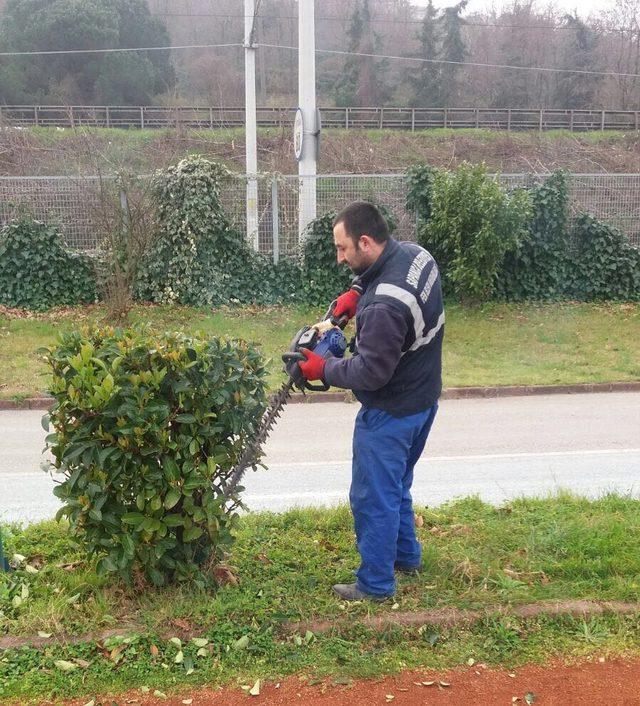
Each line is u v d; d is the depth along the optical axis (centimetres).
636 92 4469
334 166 3055
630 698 288
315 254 1354
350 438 752
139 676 295
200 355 324
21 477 620
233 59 4634
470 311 1341
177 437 327
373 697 287
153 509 320
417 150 3238
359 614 332
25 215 1305
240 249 1345
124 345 324
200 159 1313
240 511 496
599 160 3225
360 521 339
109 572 356
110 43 3966
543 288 1429
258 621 326
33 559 391
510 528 440
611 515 458
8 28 4009
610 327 1270
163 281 1324
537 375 1014
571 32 4819
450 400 942
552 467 651
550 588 358
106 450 313
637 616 336
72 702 282
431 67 4709
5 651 304
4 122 2983
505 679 298
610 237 1426
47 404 886
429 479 613
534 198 1395
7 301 1295
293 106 4025
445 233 1338
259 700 284
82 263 1317
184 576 344
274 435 763
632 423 818
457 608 338
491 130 3475
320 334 341
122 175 1270
